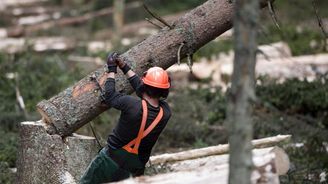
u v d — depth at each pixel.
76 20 35.19
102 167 10.62
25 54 23.88
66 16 36.97
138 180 9.32
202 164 12.25
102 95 10.89
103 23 36.09
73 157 11.85
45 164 11.71
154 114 10.37
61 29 33.66
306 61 23.41
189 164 12.47
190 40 11.90
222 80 22.80
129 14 37.91
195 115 18.42
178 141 17.03
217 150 12.91
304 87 18.67
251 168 7.69
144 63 11.79
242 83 7.66
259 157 9.30
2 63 22.09
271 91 18.97
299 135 16.36
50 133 11.80
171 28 11.95
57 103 11.80
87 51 27.78
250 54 7.66
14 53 23.77
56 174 11.61
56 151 11.67
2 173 13.98
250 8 7.62
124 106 10.33
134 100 10.36
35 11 36.91
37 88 19.84
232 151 7.72
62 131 11.82
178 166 12.64
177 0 39.09
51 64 23.33
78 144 11.95
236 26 7.71
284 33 26.17
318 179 13.73
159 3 39.16
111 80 10.70
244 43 7.64
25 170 12.03
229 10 11.85
